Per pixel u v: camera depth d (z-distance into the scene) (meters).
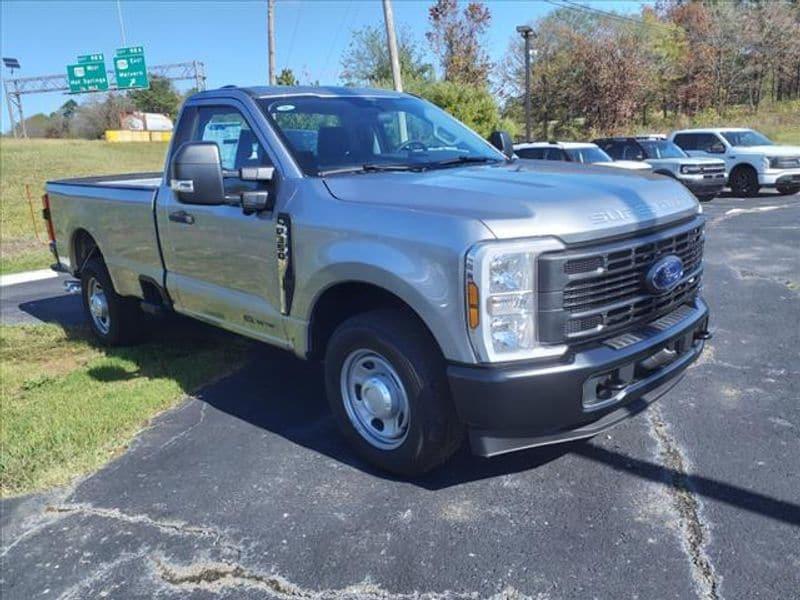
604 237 3.16
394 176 3.83
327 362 3.86
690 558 2.96
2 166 31.67
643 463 3.76
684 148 19.78
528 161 4.61
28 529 3.48
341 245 3.55
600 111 43.00
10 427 4.57
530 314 3.04
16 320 7.90
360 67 41.56
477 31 39.91
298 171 3.97
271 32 25.83
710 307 6.82
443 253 3.07
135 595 2.96
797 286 7.59
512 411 3.07
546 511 3.36
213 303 4.71
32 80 60.16
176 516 3.50
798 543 3.02
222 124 4.54
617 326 3.31
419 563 3.03
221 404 4.91
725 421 4.22
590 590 2.80
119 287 5.93
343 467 3.91
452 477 3.72
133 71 41.53
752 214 14.52
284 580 2.98
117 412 4.74
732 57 44.75
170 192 4.94
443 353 3.18
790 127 36.75
